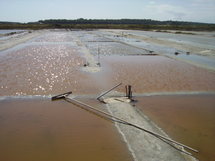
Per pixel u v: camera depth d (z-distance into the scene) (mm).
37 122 7180
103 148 5801
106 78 12492
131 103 8859
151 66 15938
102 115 7762
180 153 5605
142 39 36125
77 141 6125
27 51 21875
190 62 17344
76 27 75312
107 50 23234
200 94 10180
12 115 7648
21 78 12242
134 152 5617
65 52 21609
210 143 6113
